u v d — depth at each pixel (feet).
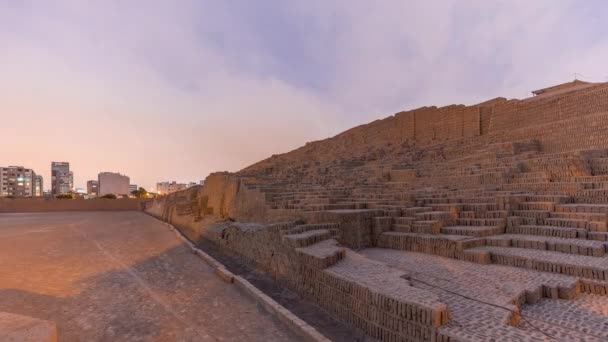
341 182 69.87
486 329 14.89
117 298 25.76
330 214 38.04
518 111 75.51
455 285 22.06
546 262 24.32
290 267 28.55
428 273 25.25
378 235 37.99
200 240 61.00
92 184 564.30
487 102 92.17
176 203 103.24
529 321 17.51
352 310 20.17
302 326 19.31
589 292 21.72
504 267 26.23
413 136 102.63
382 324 17.83
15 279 30.78
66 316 22.11
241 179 73.77
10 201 167.43
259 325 20.70
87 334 19.43
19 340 13.85
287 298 26.17
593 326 16.63
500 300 18.88
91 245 52.08
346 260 26.32
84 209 183.11
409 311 16.30
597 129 54.70
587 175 43.47
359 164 90.79
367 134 119.24
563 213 33.73
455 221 37.68
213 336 19.19
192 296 26.23
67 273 33.42
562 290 20.99
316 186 66.74
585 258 24.86
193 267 36.19
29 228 80.74
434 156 76.84
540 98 81.66
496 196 38.96
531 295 20.18
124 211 186.50
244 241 40.83
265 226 38.99
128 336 19.20
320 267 23.77
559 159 45.29
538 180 43.73
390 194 49.21
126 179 498.28
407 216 40.16
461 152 72.18
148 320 21.49
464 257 29.30
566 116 66.23
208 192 94.17
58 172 526.16
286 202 52.49
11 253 44.68
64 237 62.44
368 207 44.04
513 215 36.68
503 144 60.39
